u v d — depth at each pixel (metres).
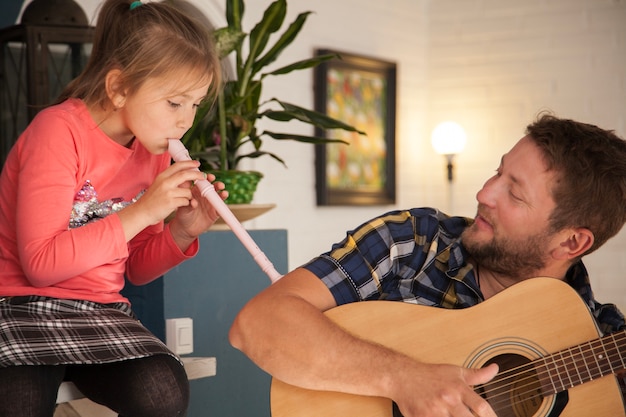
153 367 1.60
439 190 5.17
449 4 5.12
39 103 2.59
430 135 5.18
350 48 4.63
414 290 1.64
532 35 4.98
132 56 1.65
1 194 1.65
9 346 1.50
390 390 1.44
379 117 4.80
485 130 5.06
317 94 4.39
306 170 4.35
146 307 2.29
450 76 5.13
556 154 1.56
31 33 2.58
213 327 2.36
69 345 1.55
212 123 2.71
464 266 1.65
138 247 1.91
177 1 3.62
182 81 1.66
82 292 1.64
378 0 4.83
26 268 1.55
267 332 1.49
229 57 3.83
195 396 2.31
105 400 1.62
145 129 1.67
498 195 1.60
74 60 2.66
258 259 1.71
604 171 1.55
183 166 1.66
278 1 2.72
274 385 1.52
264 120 4.09
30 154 1.60
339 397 1.51
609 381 1.54
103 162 1.69
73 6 2.69
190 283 2.30
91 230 1.57
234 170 2.53
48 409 1.52
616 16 4.85
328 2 4.48
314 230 4.40
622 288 4.75
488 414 1.40
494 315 1.57
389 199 4.87
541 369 1.54
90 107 1.69
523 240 1.59
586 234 1.58
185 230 1.84
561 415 1.53
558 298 1.58
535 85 4.97
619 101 4.85
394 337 1.55
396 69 4.88
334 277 1.58
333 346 1.46
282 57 4.20
